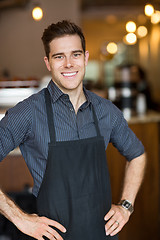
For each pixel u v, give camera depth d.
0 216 2.16
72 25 1.37
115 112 1.54
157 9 3.69
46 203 1.39
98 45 7.55
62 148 1.38
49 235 1.36
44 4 4.49
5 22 4.52
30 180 2.73
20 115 1.35
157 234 3.08
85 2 5.64
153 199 3.08
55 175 1.38
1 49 4.57
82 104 1.45
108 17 6.13
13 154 2.68
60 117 1.40
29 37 4.54
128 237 2.98
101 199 1.45
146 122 3.16
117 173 2.98
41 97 1.43
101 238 1.45
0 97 2.95
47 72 4.59
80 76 1.39
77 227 1.40
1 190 1.41
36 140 1.38
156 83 4.30
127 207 1.53
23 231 1.37
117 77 3.70
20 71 4.59
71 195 1.39
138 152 1.61
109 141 1.63
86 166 1.41
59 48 1.35
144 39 5.07
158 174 3.13
